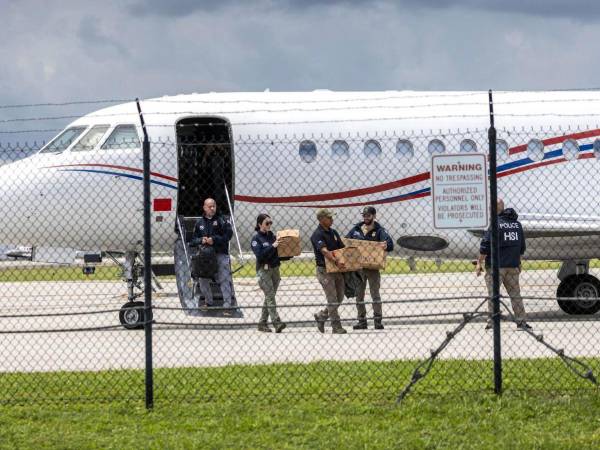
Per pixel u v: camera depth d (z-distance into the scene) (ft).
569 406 146.72
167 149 273.54
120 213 271.28
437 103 291.17
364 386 162.09
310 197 281.33
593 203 292.20
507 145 289.12
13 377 175.94
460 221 155.43
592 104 297.53
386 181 283.18
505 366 176.35
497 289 154.81
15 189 270.87
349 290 242.99
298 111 283.59
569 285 280.92
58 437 135.33
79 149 275.80
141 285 292.61
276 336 235.20
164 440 133.28
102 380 172.55
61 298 374.43
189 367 182.19
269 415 144.87
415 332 240.94
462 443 130.72
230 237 252.01
